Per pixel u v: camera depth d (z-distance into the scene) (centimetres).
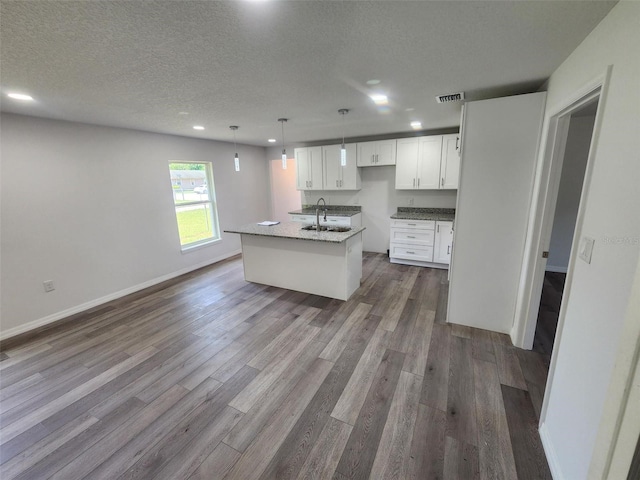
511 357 242
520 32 149
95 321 323
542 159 218
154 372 235
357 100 272
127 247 396
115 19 130
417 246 484
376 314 325
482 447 164
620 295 102
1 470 158
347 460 159
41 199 310
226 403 201
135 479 152
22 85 210
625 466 86
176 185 486
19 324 301
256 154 623
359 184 549
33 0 113
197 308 351
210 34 146
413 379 219
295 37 151
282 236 358
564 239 439
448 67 195
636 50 104
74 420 190
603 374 111
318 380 221
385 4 123
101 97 243
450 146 448
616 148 113
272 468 156
